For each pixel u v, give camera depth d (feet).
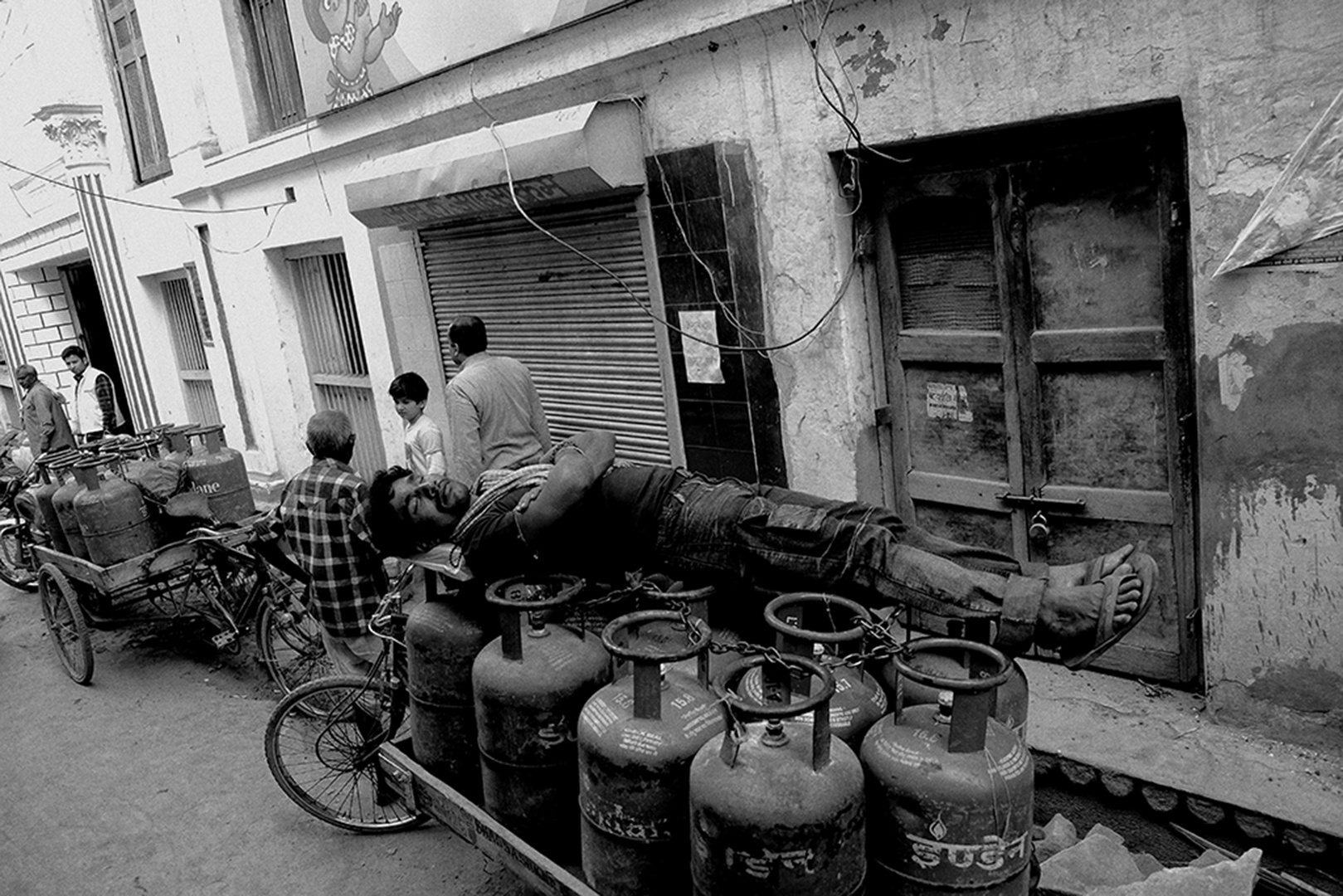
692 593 8.93
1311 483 9.89
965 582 8.66
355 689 12.81
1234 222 9.91
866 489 14.61
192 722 17.42
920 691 8.42
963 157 12.79
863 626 8.03
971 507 13.91
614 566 10.62
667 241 16.26
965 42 11.78
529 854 9.05
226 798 14.61
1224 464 10.43
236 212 28.71
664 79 15.60
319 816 13.37
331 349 28.04
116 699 18.85
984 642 8.77
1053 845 10.21
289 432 29.76
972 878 7.07
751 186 14.74
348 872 12.51
